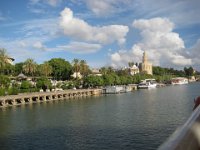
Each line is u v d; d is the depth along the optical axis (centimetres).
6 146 3809
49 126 5262
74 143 3772
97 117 6206
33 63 15575
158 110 7044
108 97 13012
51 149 3553
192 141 162
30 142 3969
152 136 3925
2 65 12350
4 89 10950
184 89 18112
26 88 12456
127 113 6688
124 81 19812
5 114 7475
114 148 3403
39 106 9556
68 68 18650
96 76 16875
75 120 5897
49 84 13638
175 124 4822
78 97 13662
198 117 185
